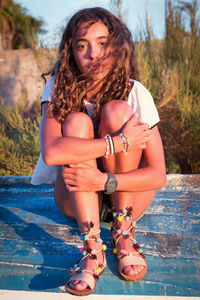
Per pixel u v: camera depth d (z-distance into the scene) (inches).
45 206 77.7
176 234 60.9
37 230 64.0
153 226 64.6
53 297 43.2
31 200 82.4
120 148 49.3
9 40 481.1
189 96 149.7
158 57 165.9
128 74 57.1
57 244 58.1
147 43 164.6
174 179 89.8
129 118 51.4
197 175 89.7
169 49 163.2
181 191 85.3
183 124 146.9
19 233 62.9
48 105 55.2
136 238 59.6
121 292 43.8
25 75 195.8
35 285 45.8
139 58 146.9
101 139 49.7
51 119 54.0
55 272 49.2
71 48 56.5
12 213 73.3
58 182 59.8
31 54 195.6
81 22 53.7
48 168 65.8
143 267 47.4
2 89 195.5
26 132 149.9
